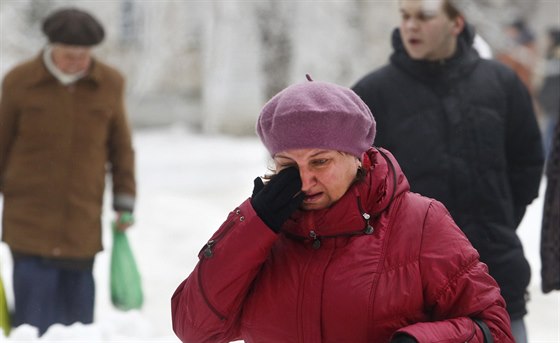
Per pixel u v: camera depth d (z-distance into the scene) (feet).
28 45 200.85
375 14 191.11
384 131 43.32
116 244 61.98
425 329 26.12
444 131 42.37
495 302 27.50
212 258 26.94
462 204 41.86
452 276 27.27
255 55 179.93
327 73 176.86
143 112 273.95
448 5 42.57
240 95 239.50
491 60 44.39
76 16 57.77
